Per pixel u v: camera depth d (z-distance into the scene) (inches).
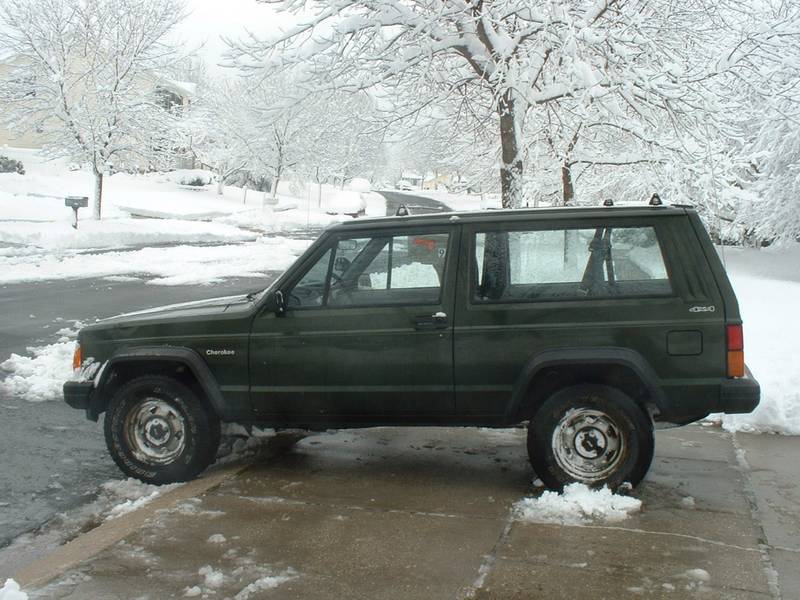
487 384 200.8
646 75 437.7
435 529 177.2
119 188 2209.6
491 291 202.7
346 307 207.6
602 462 195.3
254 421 213.0
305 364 207.5
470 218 206.4
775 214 940.6
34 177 1988.2
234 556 163.2
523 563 159.2
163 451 216.1
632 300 196.5
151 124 1390.3
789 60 465.7
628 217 201.0
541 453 196.4
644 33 448.1
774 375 298.2
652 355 194.2
